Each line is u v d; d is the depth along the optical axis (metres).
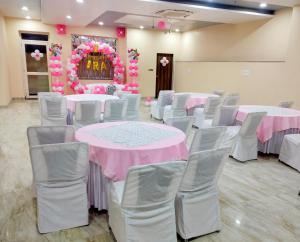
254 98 7.02
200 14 6.41
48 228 2.18
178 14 6.41
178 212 2.10
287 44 6.01
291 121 4.14
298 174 3.65
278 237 2.26
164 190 1.77
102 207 2.50
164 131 2.84
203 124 5.07
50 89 9.81
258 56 7.31
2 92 7.79
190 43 10.55
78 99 5.03
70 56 9.33
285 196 2.99
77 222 2.27
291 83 5.98
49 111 4.58
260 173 3.65
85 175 2.22
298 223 2.47
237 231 2.32
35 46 9.42
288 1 5.33
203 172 1.99
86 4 5.62
